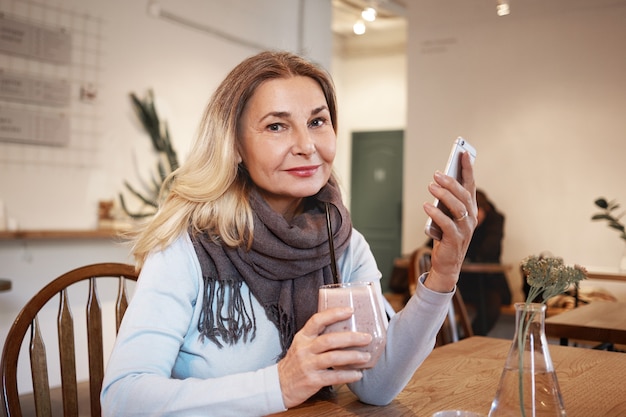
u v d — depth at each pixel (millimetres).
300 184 1229
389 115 8734
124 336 1104
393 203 8750
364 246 1428
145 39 4777
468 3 6629
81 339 4223
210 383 985
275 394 940
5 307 3869
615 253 6285
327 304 948
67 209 4211
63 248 4180
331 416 1062
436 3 6668
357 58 8953
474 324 5695
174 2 5012
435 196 1008
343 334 901
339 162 8953
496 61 6898
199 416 963
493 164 6898
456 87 7094
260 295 1234
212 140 1260
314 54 6543
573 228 6492
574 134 6523
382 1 6496
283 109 1211
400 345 1097
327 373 927
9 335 1312
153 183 4770
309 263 1260
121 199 4520
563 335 2131
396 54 8664
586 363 1444
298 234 1229
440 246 1052
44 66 4086
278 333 1243
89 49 4359
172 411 970
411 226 7266
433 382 1293
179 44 5074
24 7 3963
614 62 6363
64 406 1402
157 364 1082
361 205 8969
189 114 5176
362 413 1085
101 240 4387
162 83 4926
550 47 6648
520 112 6781
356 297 942
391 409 1111
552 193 6602
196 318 1212
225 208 1234
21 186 3961
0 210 3754
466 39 7055
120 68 4582
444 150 7133
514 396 904
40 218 4059
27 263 3990
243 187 1274
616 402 1123
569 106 6555
